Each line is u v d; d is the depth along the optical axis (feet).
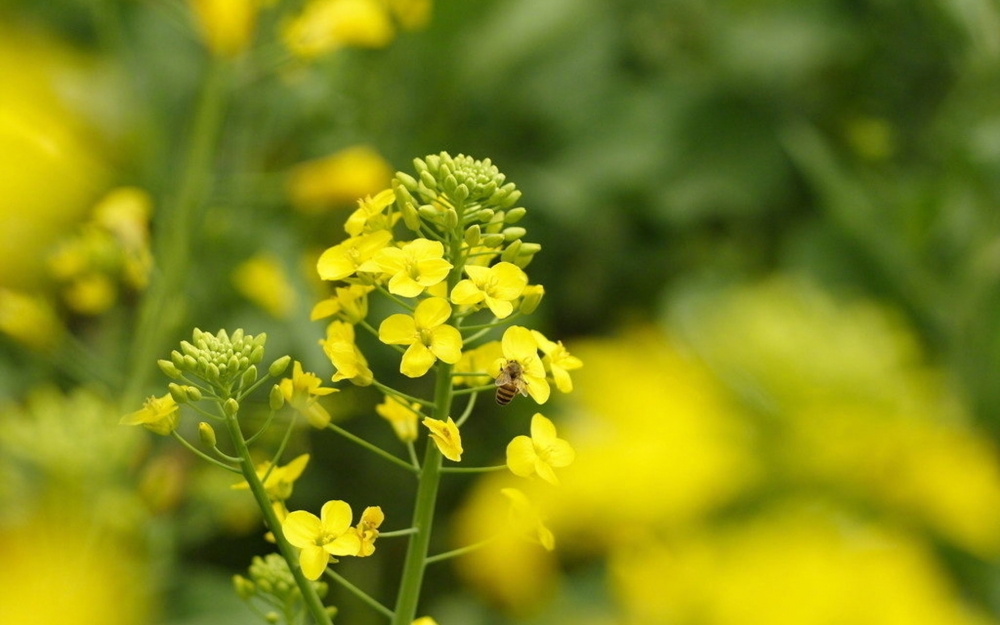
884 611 2.39
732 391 2.52
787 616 2.39
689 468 2.49
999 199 4.07
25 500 3.40
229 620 3.76
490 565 3.51
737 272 4.41
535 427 2.62
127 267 3.81
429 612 4.08
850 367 2.50
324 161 4.45
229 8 3.84
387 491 4.36
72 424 3.39
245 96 4.56
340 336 2.69
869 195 4.39
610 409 2.56
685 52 5.51
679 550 2.48
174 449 3.87
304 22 4.02
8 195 3.67
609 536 2.76
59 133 4.09
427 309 2.61
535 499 2.70
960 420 3.17
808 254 4.02
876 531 2.45
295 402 2.66
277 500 2.70
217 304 4.21
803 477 2.48
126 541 3.45
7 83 4.34
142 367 3.62
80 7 4.87
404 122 5.05
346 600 4.24
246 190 4.15
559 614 3.37
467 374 2.68
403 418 2.76
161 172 4.44
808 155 4.19
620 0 5.44
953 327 3.68
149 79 4.82
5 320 3.65
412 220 2.68
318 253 4.55
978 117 4.48
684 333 3.21
